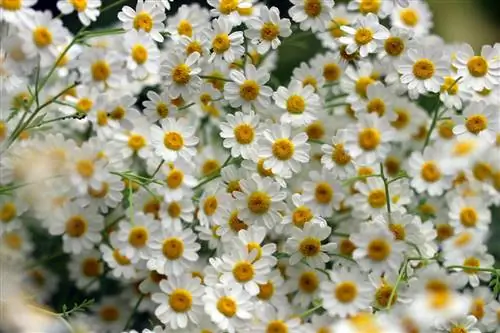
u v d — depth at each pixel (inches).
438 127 24.8
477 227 23.7
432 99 26.5
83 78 23.0
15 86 22.2
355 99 24.1
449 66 23.6
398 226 22.8
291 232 22.7
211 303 21.7
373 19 23.4
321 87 24.4
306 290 22.9
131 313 24.2
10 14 21.7
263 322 21.7
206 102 23.6
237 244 22.2
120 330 24.3
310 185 23.1
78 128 24.8
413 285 22.1
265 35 23.2
